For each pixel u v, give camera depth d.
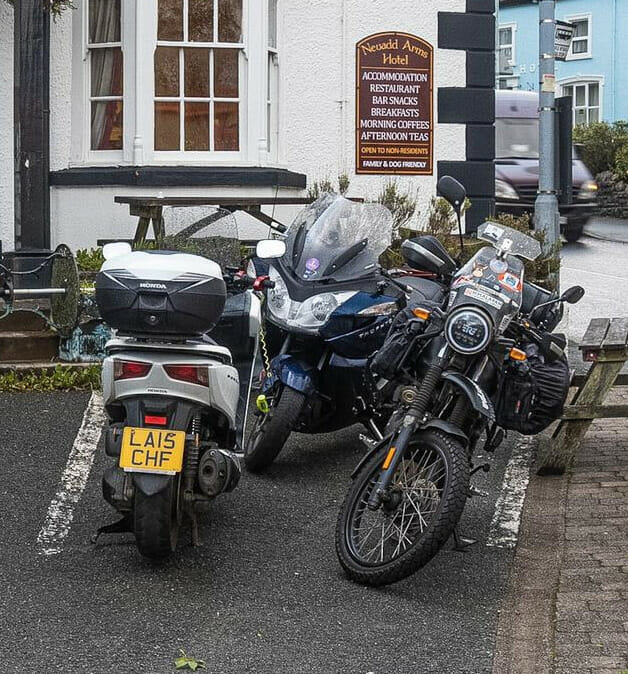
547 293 6.23
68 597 5.03
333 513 6.30
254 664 4.46
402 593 5.20
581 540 5.86
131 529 5.49
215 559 5.54
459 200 5.89
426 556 5.02
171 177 11.46
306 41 12.35
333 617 4.92
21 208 9.98
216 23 11.77
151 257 5.21
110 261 5.22
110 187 11.44
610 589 5.16
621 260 19.19
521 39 38.78
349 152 12.55
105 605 4.96
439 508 5.01
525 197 18.66
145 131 11.55
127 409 5.11
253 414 8.03
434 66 12.76
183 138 11.75
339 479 6.92
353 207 6.93
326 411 6.89
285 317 6.65
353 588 5.24
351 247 6.76
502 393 5.61
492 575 5.46
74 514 6.11
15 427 7.64
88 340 8.98
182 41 11.70
